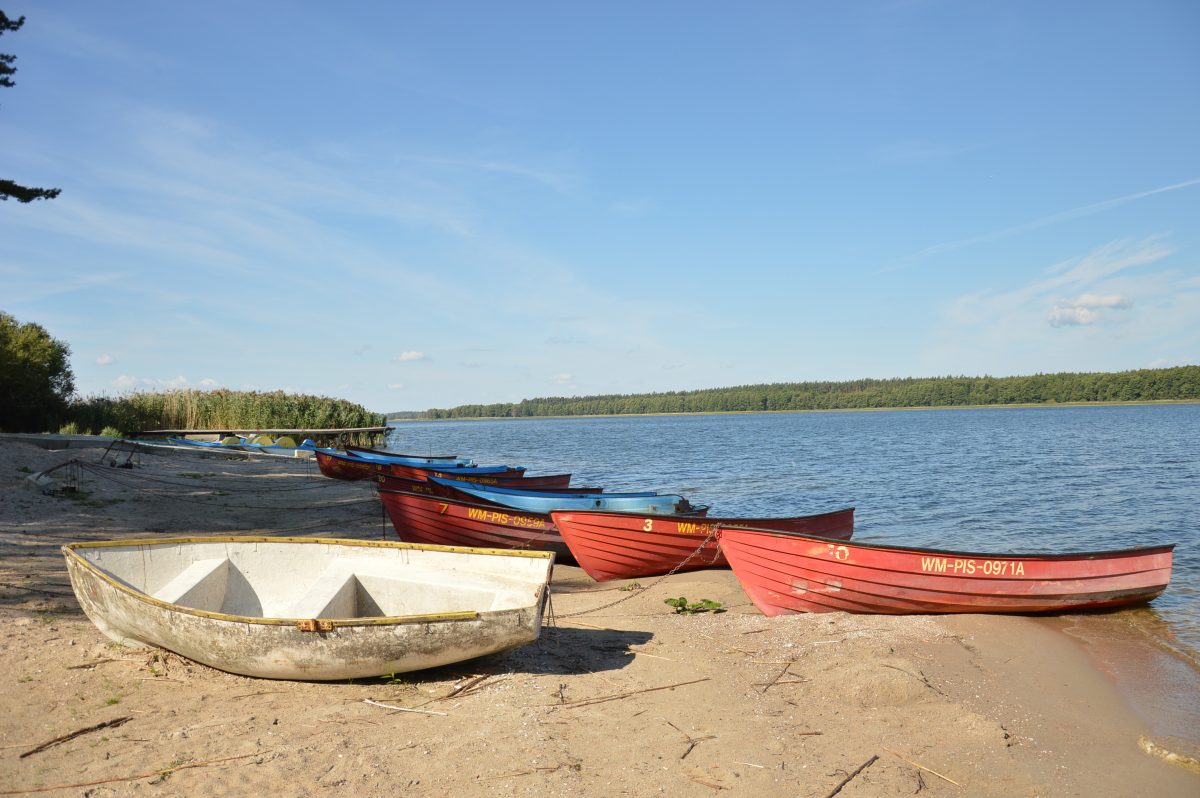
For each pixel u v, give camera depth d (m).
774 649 7.89
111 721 5.46
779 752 5.43
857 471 33.25
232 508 16.88
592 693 6.38
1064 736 6.08
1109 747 5.88
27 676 6.17
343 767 4.89
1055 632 9.14
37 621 7.48
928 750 5.60
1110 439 51.59
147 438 30.66
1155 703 6.90
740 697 6.46
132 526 13.34
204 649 6.24
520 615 6.18
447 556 7.70
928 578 9.57
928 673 7.43
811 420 132.50
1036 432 63.53
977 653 8.21
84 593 6.79
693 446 57.12
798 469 34.97
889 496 24.44
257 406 40.41
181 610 6.19
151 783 4.62
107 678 6.25
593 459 45.12
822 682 6.89
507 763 5.03
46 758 4.88
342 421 42.88
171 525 13.94
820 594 9.71
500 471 23.06
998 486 26.22
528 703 6.07
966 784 5.13
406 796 4.58
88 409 32.09
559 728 5.62
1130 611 10.13
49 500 14.66
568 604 10.33
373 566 7.80
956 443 52.12
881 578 9.53
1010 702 6.80
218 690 6.15
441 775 4.85
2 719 5.39
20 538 11.13
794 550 9.73
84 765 4.81
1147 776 5.38
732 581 11.98
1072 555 9.79
